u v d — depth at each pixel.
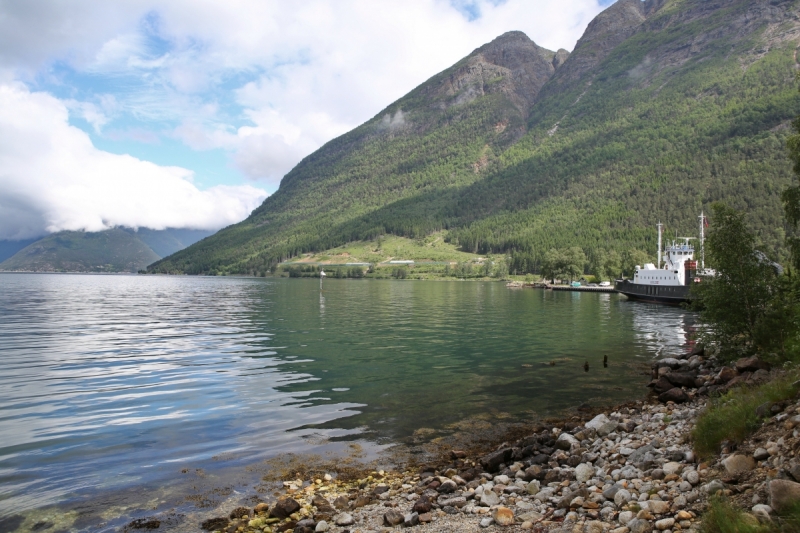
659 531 9.99
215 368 34.78
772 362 24.08
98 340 49.69
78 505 13.98
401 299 122.19
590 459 16.12
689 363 30.73
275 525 12.81
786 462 10.80
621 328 61.09
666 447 15.66
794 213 32.88
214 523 12.96
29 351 42.53
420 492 14.58
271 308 93.38
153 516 13.37
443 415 23.27
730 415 14.46
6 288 182.12
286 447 18.91
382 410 24.06
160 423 21.77
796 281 26.75
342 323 66.62
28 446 18.78
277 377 31.73
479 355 40.56
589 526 10.72
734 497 10.45
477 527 11.81
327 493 14.84
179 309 91.12
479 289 181.62
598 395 27.14
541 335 53.94
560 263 191.75
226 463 17.25
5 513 13.45
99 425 21.45
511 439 19.91
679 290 102.19
